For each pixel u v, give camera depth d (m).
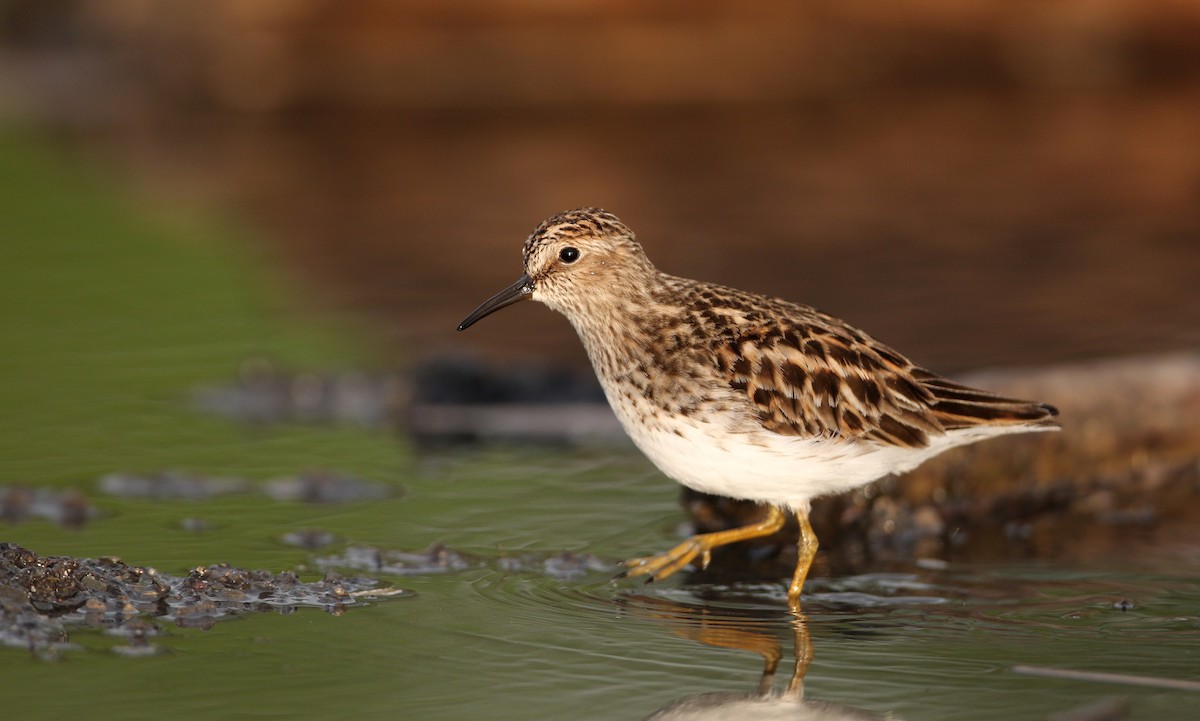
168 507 11.71
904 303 18.12
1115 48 32.56
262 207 23.62
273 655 8.60
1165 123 29.78
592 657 8.80
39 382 15.36
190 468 12.85
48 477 12.38
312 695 8.05
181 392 15.25
